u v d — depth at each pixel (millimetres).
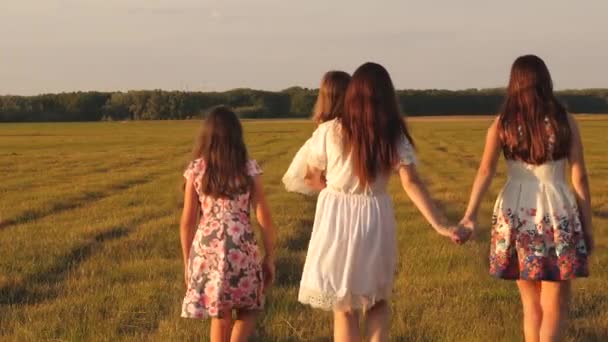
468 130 74188
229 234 5520
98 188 21812
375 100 5016
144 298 7988
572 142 5285
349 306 5020
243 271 5535
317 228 5129
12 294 8617
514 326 6734
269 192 20250
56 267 10133
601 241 11734
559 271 5242
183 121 134375
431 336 6555
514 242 5371
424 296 7988
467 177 25453
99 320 7211
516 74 5367
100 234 13023
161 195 19938
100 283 8984
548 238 5281
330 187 5141
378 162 5016
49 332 6844
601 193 19000
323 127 5223
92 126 106188
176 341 6449
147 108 148875
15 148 48625
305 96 153000
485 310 7418
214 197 5539
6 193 20375
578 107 145375
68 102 149000
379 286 5066
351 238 5016
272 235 5750
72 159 36812
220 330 5695
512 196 5387
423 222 13945
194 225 5730
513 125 5316
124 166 32062
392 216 5172
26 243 11914
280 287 8492
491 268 5520
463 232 5195
